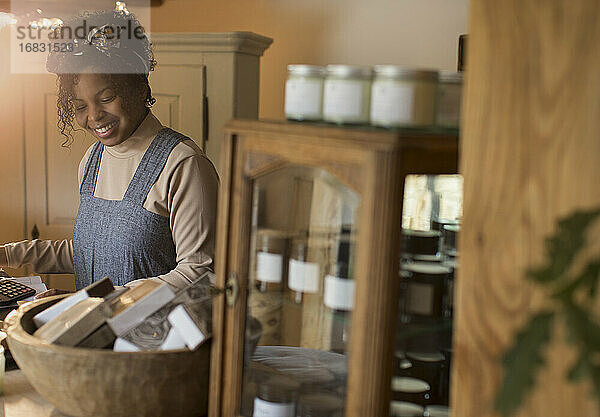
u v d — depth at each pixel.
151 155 1.92
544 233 0.74
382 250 0.95
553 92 0.72
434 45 2.21
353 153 0.98
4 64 3.03
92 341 1.29
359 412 0.99
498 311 0.78
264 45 2.47
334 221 1.01
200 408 1.26
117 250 1.96
